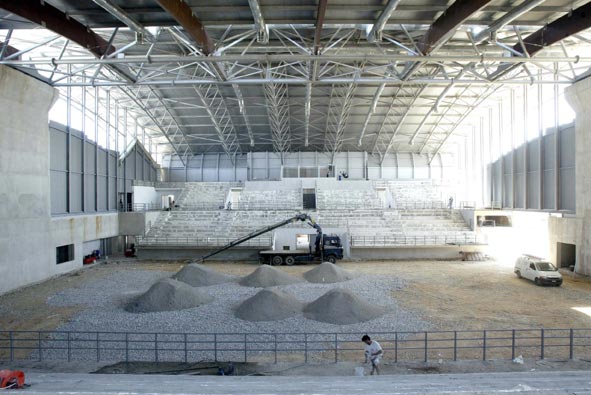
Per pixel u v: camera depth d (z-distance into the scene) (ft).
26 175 95.20
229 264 124.98
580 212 104.17
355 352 51.98
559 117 119.34
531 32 95.30
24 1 63.98
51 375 41.45
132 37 103.81
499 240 140.67
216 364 47.29
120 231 145.18
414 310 70.95
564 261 113.91
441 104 160.76
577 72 116.26
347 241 132.26
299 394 32.24
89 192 128.57
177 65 124.36
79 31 78.18
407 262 126.31
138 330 61.05
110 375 41.27
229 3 67.87
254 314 66.90
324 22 74.90
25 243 94.58
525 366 46.47
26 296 84.33
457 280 97.60
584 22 73.36
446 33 72.08
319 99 153.69
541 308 72.18
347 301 67.82
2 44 88.84
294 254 121.90
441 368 46.11
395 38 96.89
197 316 68.13
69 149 115.96
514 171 148.05
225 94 150.20
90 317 68.18
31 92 94.94
